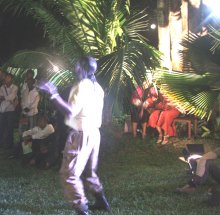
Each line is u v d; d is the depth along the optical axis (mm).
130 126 13250
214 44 9406
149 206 7125
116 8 10680
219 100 9703
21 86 12078
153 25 14500
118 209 6926
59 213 6809
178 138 12609
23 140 10477
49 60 10758
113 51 10562
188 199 7457
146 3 14344
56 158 10062
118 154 11211
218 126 12383
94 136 6227
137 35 11492
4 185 8586
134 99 12461
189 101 9961
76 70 6219
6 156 11406
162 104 12461
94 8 10500
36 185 8555
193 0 12898
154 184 8453
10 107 12055
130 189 8133
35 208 7109
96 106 6211
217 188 7168
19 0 10867
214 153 7422
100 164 10438
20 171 9898
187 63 10188
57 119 9836
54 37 10695
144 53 9633
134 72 9633
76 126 6117
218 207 7059
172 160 10688
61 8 10609
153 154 11305
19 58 10922
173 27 12594
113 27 10789
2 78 12211
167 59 12617
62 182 6219
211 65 9695
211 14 12156
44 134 10164
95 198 6941
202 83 9656
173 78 9969
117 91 9500
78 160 6133
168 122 12258
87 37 10742
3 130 12227
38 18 10719
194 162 7664
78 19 10625
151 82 10914
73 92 6086
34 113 11703
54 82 10195
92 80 6246
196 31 12711
